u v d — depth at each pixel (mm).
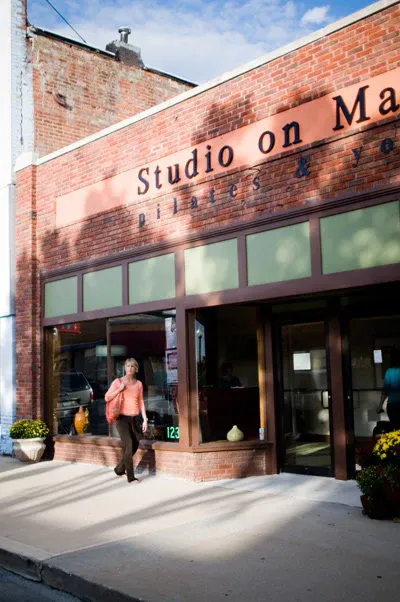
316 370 9383
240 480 9320
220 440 9789
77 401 11953
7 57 14234
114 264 11086
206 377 9883
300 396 9555
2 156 13914
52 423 12492
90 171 11742
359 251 7887
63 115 14961
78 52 15492
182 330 9867
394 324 8641
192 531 6648
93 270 11523
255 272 9016
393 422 8617
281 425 9719
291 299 9070
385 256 7633
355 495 7941
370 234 7789
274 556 5711
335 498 7863
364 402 8883
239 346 9945
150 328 10523
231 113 9453
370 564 5398
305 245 8461
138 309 10602
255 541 6191
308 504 7633
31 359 12570
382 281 7570
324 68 8383
